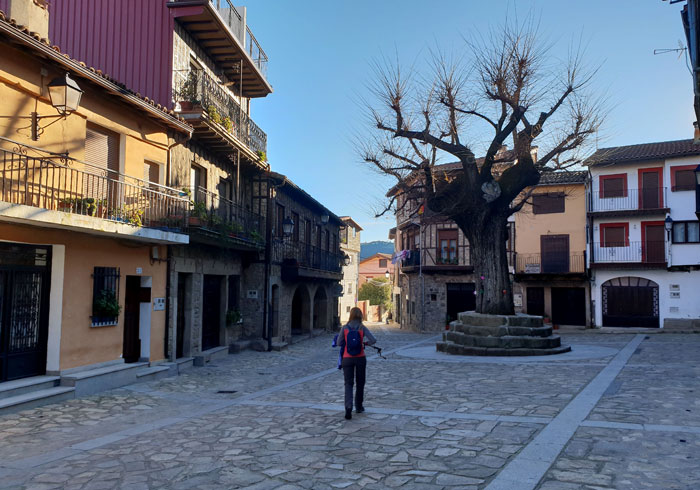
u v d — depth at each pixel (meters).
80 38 13.88
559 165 16.39
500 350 14.91
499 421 6.88
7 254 8.84
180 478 5.03
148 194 12.12
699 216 18.14
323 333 27.67
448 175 18.38
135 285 12.10
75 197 9.70
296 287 23.16
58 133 9.58
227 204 17.14
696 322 26.22
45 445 6.42
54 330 9.55
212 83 15.73
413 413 7.57
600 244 28.58
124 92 10.72
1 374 8.73
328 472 5.07
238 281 18.41
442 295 31.42
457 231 31.27
